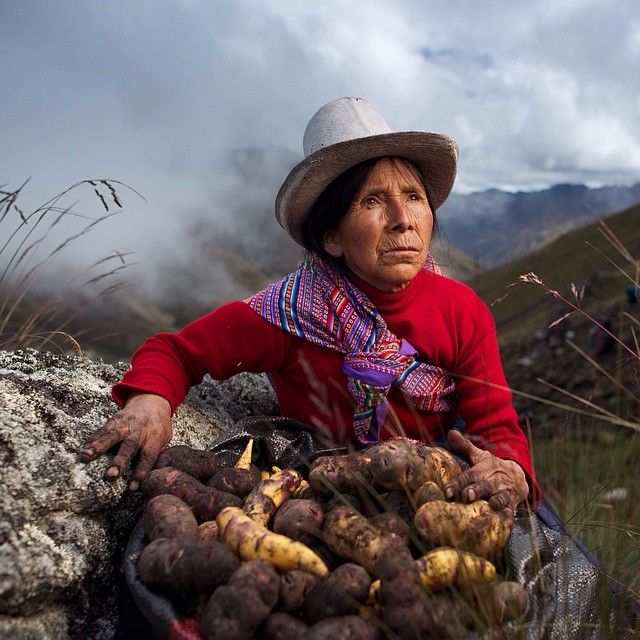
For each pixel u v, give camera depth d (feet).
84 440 7.13
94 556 6.54
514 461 7.64
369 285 8.39
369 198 7.97
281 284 8.66
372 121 8.43
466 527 5.98
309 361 8.48
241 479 6.94
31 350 9.23
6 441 6.51
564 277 204.33
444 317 8.59
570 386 43.88
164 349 8.30
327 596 5.30
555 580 6.41
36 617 5.97
